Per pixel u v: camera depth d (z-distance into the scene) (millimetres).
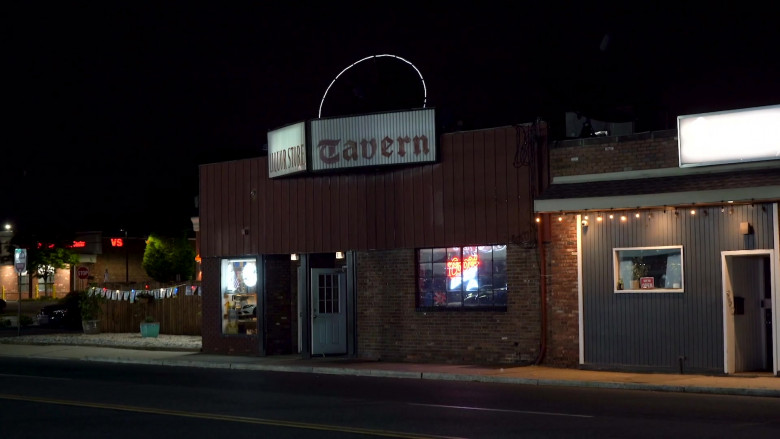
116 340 32938
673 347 19922
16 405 15523
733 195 18219
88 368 24031
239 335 27484
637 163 20656
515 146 22219
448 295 23469
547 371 20578
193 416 13953
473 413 14047
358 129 24188
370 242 24609
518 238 22031
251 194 27375
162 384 19328
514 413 14016
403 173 24094
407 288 23984
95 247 72375
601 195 19859
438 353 23359
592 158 21219
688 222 19844
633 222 20531
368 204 24703
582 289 21156
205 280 28625
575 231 21281
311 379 20625
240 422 13258
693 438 11492
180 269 59469
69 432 12508
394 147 23703
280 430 12445
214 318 28234
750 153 19000
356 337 24984
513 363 22109
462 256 23266
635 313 20453
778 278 18688
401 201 24109
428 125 23312
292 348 27406
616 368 20609
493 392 17453
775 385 17406
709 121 19531
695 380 18344
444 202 23312
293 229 26203
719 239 19453
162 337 34406
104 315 38156
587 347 21047
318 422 13195
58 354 28625
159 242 59625
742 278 19797
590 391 17625
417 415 13875
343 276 26703
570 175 21469
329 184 25500
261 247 26984
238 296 27844
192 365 25078
